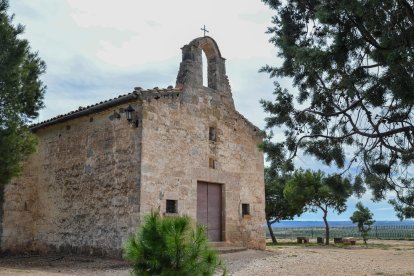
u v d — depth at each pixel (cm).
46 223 1680
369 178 922
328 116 967
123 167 1414
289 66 938
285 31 958
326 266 1254
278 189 3178
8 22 1339
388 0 732
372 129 891
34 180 1775
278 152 964
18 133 1395
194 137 1566
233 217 1666
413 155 863
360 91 852
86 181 1541
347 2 741
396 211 1291
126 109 1413
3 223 1684
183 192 1483
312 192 2831
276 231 5462
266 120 991
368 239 3597
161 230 497
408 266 1275
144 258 488
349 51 833
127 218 1359
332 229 5056
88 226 1495
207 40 1719
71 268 1198
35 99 1477
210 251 505
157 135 1429
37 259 1452
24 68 1380
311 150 962
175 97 1520
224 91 1752
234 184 1700
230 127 1736
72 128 1652
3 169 1295
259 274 1069
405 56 691
